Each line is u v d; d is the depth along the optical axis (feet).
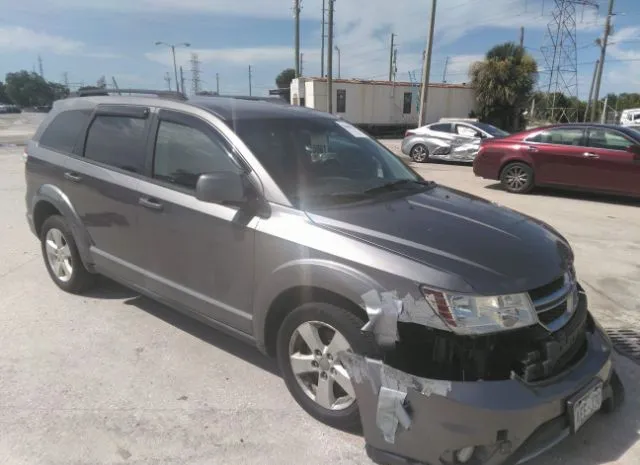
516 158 34.68
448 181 41.42
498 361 7.79
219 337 13.02
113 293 15.56
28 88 357.41
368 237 8.79
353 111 106.73
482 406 7.47
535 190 36.63
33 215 15.79
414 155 57.26
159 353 12.18
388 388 7.98
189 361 11.85
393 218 9.59
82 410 10.00
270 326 10.25
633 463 8.95
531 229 10.11
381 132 112.88
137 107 12.90
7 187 33.50
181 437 9.32
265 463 8.73
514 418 7.52
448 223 9.61
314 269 8.81
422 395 7.71
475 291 7.78
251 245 9.88
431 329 7.78
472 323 7.71
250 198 10.07
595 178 31.94
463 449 7.70
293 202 9.80
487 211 10.78
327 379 9.36
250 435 9.41
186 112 11.76
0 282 16.29
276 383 11.05
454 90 116.37
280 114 12.21
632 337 13.52
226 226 10.28
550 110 147.64
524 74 114.83
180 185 11.43
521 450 7.81
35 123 142.82
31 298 15.10
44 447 8.96
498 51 116.57
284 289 9.39
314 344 9.36
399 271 8.08
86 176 13.53
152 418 9.82
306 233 9.18
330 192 10.44
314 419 9.82
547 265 8.75
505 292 7.91
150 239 12.01
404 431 7.89
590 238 23.26
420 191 11.71
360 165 12.05
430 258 8.21
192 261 11.15
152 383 10.96
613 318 14.70
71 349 12.26
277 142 11.09
